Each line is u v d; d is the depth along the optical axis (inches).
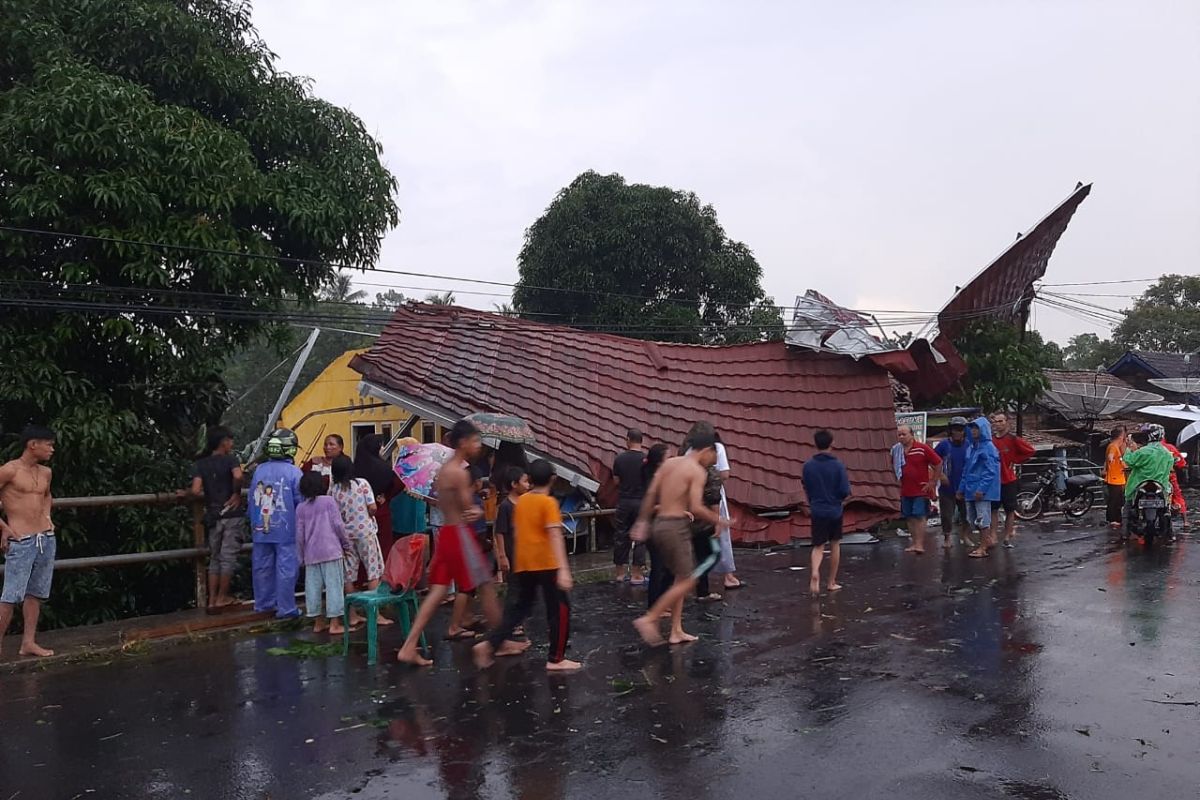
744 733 210.5
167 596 468.4
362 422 776.3
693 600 365.7
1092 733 205.5
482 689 247.9
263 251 478.0
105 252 421.4
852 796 173.8
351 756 200.5
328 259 543.8
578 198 1017.5
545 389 572.1
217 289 471.2
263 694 247.0
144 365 474.0
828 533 376.5
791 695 238.7
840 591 382.6
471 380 565.0
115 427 418.9
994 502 481.7
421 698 240.8
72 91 408.5
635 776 186.5
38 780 189.6
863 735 207.2
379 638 308.5
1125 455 521.3
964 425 501.7
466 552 271.0
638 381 609.0
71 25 477.1
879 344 627.5
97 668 275.6
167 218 440.1
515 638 306.0
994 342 772.0
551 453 494.0
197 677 264.8
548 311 1024.2
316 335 721.6
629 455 409.7
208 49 508.4
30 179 415.2
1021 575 410.3
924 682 247.8
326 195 510.3
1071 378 1203.2
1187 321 1633.9
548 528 267.7
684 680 253.9
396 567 287.4
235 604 345.1
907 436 504.7
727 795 176.1
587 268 992.9
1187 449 1113.4
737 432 574.6
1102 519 638.5
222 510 337.4
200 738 213.3
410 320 660.1
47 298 426.3
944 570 430.0
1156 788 175.3
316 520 304.7
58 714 232.2
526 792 179.9
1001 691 238.1
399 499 344.8
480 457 418.6
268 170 539.2
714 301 1042.1
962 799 171.3
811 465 380.2
